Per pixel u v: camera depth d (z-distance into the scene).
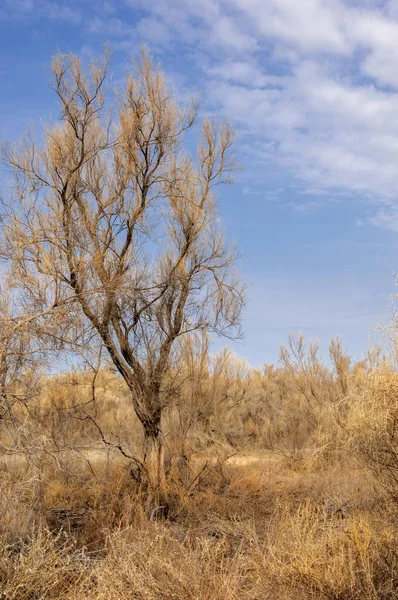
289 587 5.34
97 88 10.55
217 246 11.62
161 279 11.12
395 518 6.72
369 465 7.24
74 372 9.77
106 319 9.77
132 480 10.02
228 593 5.11
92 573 5.39
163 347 10.93
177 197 11.41
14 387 7.14
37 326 7.31
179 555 5.79
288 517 7.06
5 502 6.23
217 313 11.75
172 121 10.88
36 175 9.70
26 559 5.46
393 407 6.93
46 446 7.29
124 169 10.48
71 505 8.73
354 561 5.41
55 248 8.86
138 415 10.61
